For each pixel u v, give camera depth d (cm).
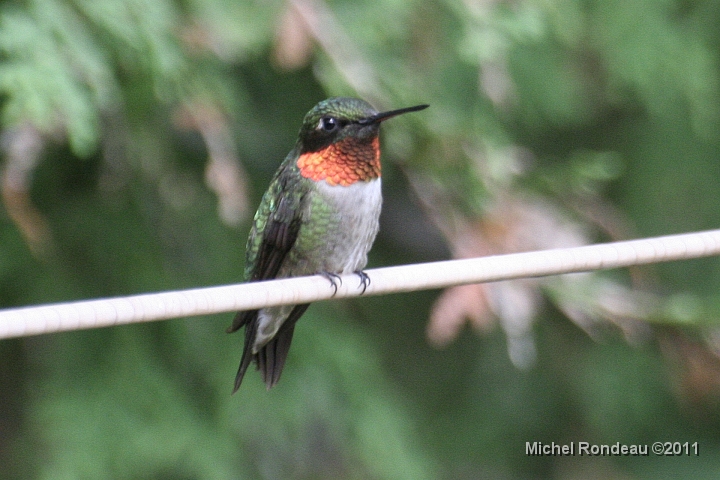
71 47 883
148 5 934
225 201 959
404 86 1072
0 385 1178
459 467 1399
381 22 1086
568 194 1145
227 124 1069
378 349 1345
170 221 1130
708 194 1351
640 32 1270
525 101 1271
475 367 1422
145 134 1049
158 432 1070
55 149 1093
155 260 1115
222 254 1136
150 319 523
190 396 1119
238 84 1166
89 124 864
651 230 1359
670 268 1402
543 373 1400
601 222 1145
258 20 1027
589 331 1090
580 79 1330
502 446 1398
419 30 1123
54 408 1055
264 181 1223
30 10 880
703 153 1352
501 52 1091
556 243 1083
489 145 1101
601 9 1277
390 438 1164
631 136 1388
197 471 1062
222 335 1130
